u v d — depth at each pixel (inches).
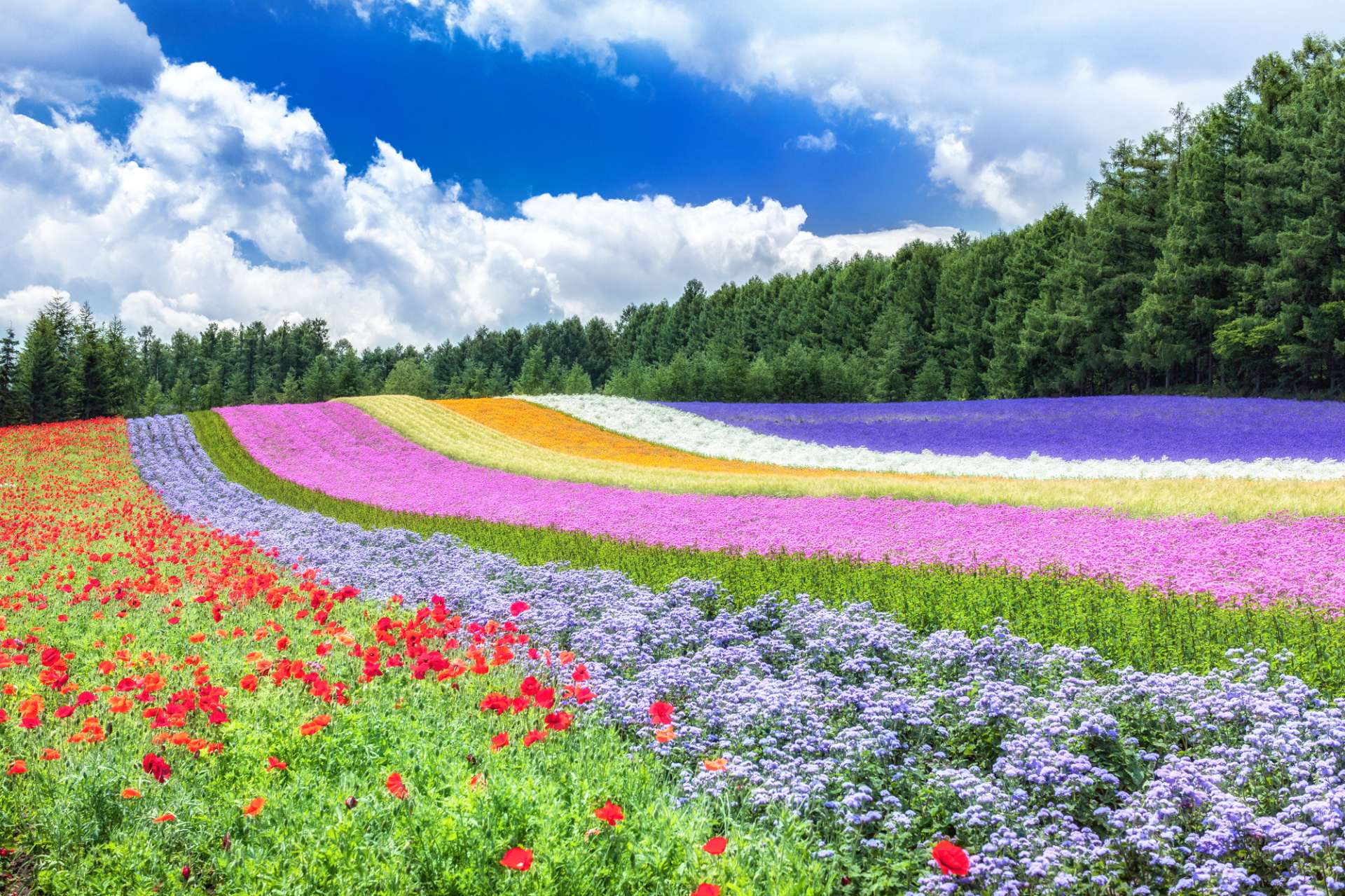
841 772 229.9
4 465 1400.1
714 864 173.6
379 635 340.8
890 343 3336.6
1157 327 2126.0
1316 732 235.6
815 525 704.4
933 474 1184.2
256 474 1355.8
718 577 497.4
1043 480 881.5
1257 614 369.1
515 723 268.5
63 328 3870.6
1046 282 2748.5
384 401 2130.9
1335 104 1822.1
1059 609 385.1
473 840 172.4
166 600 454.6
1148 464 1107.3
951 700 277.3
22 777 218.5
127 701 239.3
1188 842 191.2
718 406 2126.0
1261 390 2009.1
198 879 183.0
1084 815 218.5
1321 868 182.7
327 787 210.4
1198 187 2082.9
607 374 6043.3
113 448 1601.9
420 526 798.5
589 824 186.5
